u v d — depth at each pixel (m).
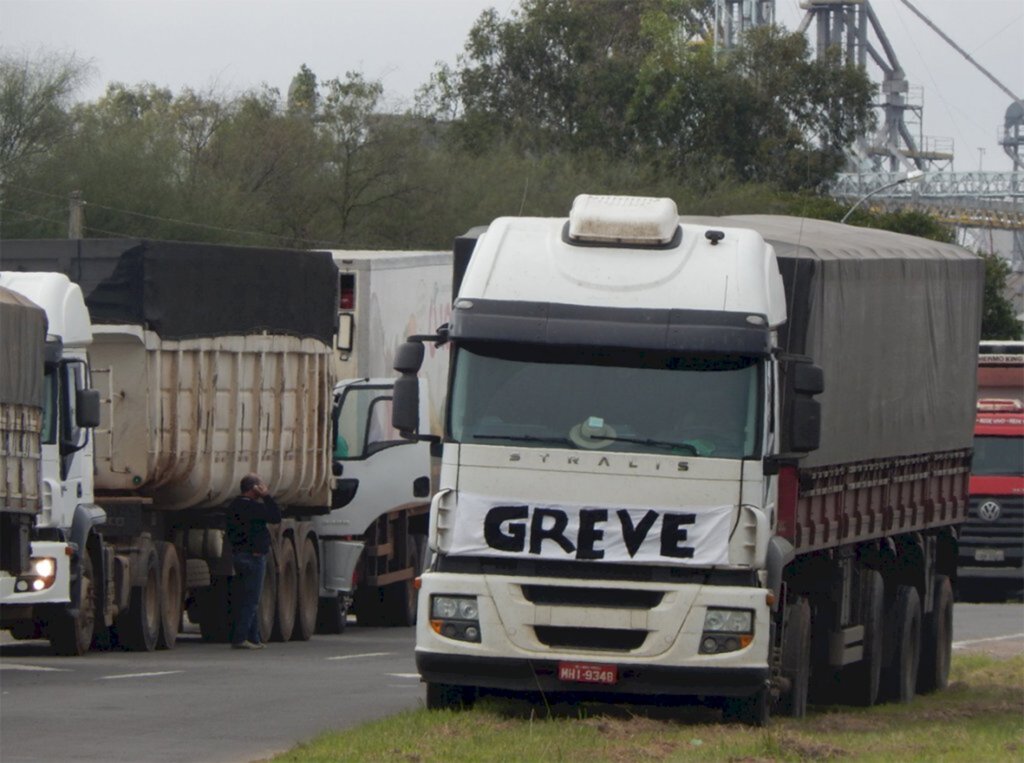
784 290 50.00
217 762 40.47
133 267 73.88
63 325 65.69
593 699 49.09
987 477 132.50
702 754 40.66
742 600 44.59
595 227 46.66
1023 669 75.38
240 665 67.50
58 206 187.38
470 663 44.94
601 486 44.88
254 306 81.88
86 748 42.69
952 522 68.06
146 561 73.88
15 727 46.69
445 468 45.38
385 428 92.19
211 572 82.00
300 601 85.25
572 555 44.62
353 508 90.81
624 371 45.38
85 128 196.88
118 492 74.69
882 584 60.16
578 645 44.88
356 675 63.44
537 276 46.03
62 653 69.94
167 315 75.06
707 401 45.12
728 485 44.72
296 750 40.59
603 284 45.81
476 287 45.97
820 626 55.66
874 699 59.88
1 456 56.16
